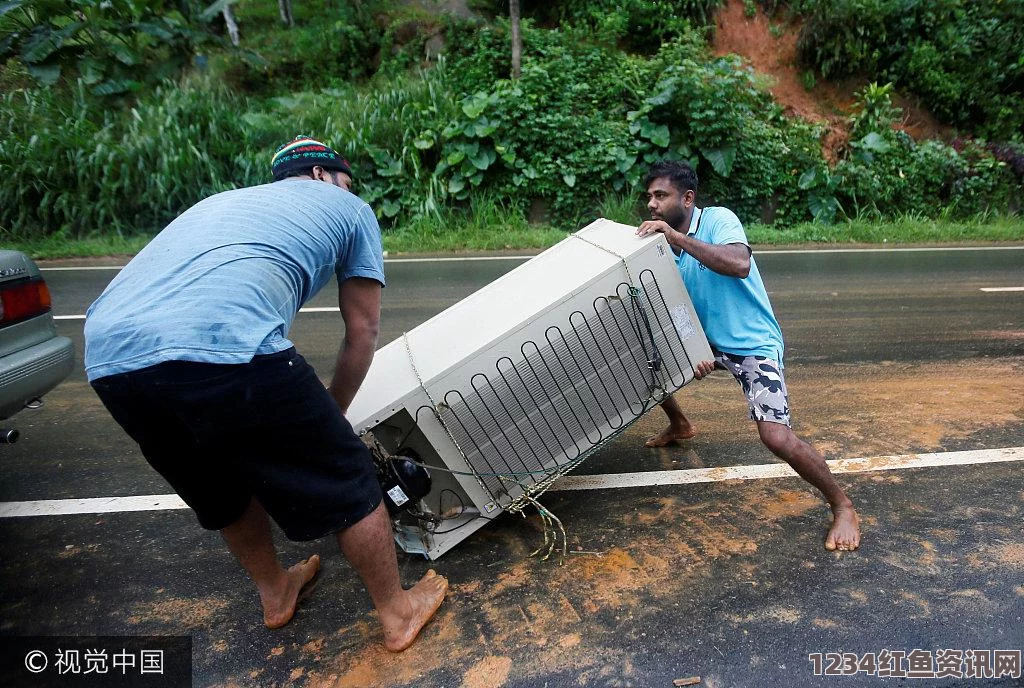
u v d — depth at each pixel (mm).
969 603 2207
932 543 2518
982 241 9602
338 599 2377
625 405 2590
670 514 2775
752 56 12680
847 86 12484
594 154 10039
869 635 2086
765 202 10617
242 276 1731
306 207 1922
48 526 2818
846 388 4047
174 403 1678
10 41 10875
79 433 3660
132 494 3053
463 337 2449
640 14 12375
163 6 12055
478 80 11102
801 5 12508
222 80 11586
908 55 12391
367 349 2061
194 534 2758
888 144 10828
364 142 10039
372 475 2010
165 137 9602
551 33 11703
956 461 3107
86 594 2418
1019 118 12180
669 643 2088
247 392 1679
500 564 2514
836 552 2484
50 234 9500
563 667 2016
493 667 2027
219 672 2057
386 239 9422
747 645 2064
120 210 9617
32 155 9281
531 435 2492
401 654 2100
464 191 10234
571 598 2311
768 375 2490
